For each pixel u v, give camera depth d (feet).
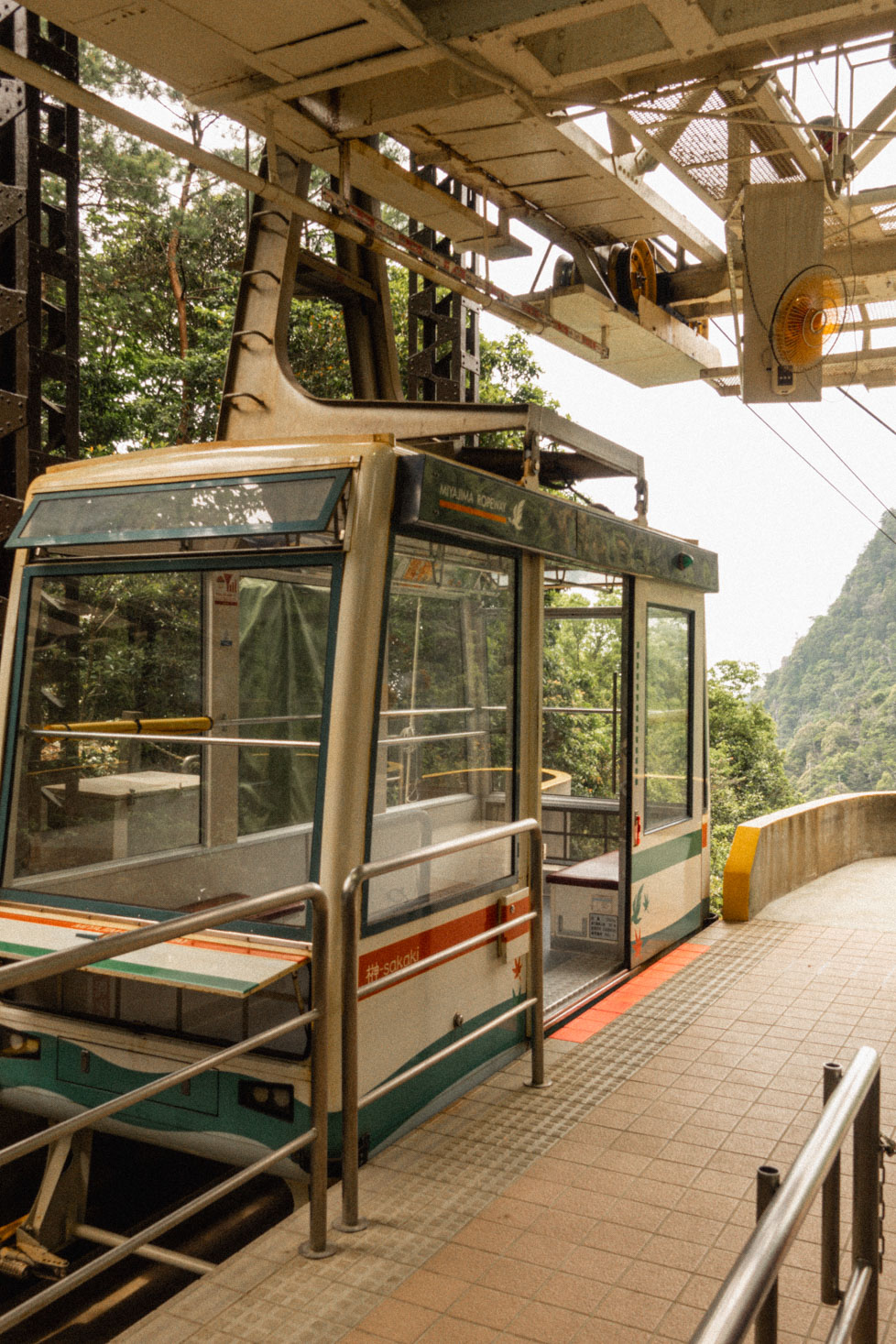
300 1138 10.34
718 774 140.97
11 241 20.30
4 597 19.94
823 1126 6.24
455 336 33.76
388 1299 9.84
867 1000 18.75
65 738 14.25
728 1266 10.43
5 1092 13.61
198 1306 9.73
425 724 13.62
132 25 16.62
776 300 21.95
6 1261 12.43
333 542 12.42
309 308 62.49
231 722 15.01
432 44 16.62
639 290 29.12
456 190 27.37
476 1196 11.75
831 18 15.62
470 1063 14.76
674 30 16.15
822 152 21.84
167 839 14.83
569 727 33.65
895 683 421.18
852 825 32.37
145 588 14.49
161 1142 12.63
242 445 13.24
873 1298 7.73
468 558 14.34
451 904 14.02
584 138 22.48
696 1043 16.63
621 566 18.78
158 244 66.33
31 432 20.76
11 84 20.53
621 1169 12.41
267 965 11.55
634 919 20.42
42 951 12.62
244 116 19.29
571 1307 9.73
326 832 11.98
